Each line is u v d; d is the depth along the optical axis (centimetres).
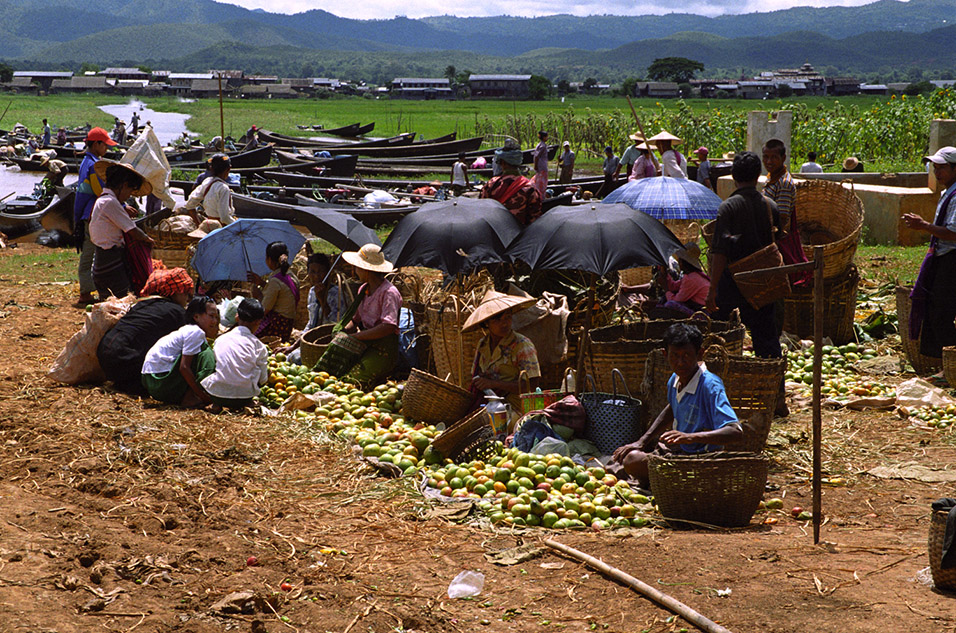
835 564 483
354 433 736
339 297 991
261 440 705
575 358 845
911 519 572
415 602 446
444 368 841
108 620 411
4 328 1066
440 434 685
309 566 486
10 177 3903
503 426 703
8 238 1916
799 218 1150
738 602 435
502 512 575
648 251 877
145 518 539
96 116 9950
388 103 18012
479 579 466
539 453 653
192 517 551
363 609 436
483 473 628
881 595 439
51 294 1302
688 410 594
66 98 17500
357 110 13000
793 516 584
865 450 715
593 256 862
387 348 891
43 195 2098
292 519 557
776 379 666
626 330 816
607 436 684
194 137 6381
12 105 11675
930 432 753
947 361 859
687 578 465
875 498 617
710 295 773
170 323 838
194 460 646
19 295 1284
